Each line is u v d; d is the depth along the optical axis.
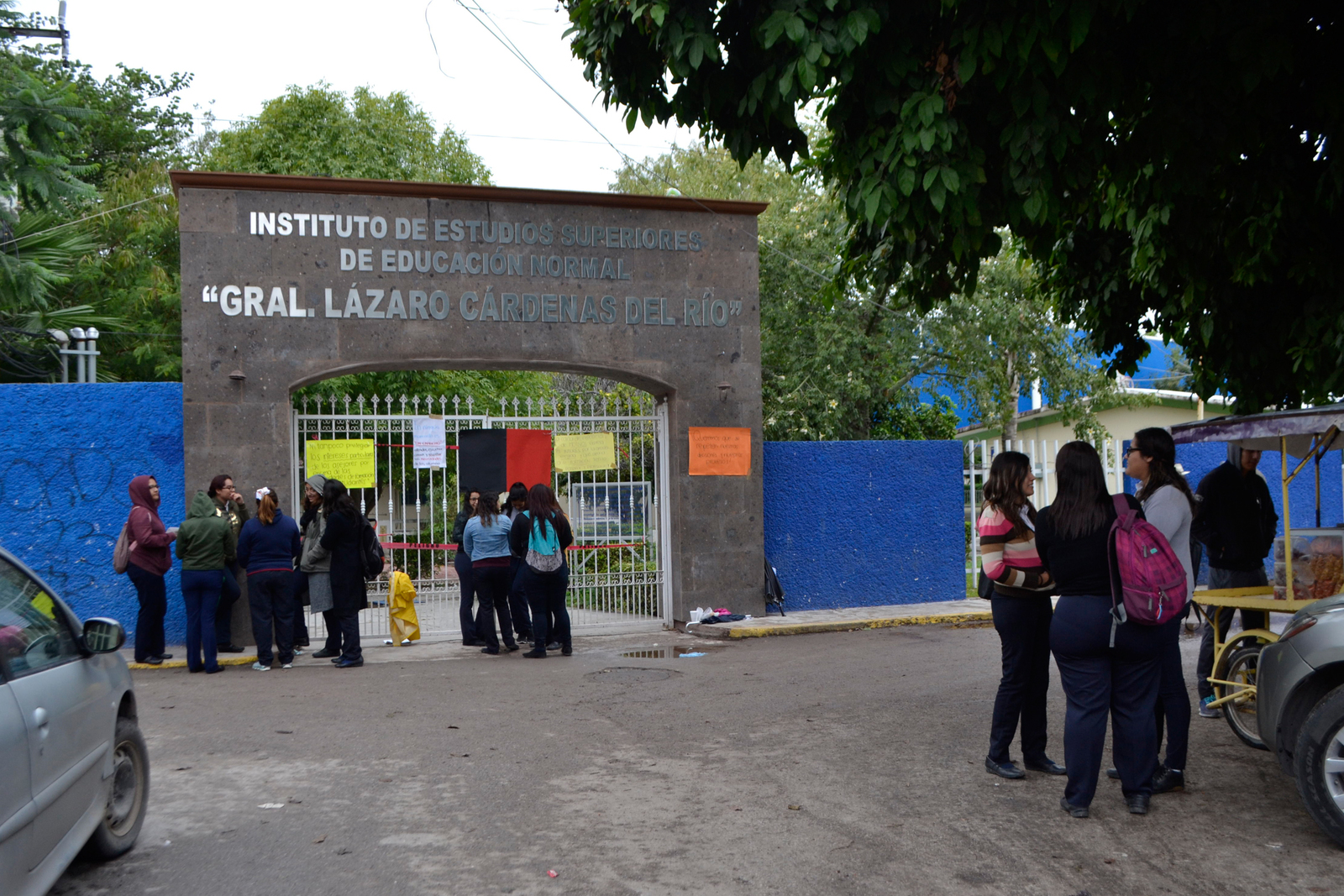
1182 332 8.45
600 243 12.04
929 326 20.61
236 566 10.73
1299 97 6.81
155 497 10.03
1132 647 5.11
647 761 6.30
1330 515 15.91
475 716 7.59
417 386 20.66
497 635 11.80
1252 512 7.42
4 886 3.30
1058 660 5.32
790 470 13.30
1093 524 5.12
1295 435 6.60
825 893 4.27
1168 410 24.17
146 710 7.88
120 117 24.91
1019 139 5.94
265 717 7.58
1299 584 6.44
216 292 10.84
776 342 20.80
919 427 22.97
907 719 7.32
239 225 10.91
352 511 9.96
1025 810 5.29
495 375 23.91
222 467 10.77
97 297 19.97
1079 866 4.54
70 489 10.68
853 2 5.86
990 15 5.80
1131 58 6.32
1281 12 5.96
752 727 7.15
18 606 4.00
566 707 7.91
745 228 12.62
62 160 10.35
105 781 4.43
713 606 12.39
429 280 11.43
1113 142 7.01
